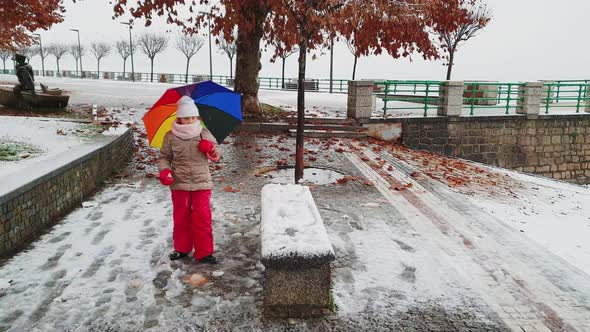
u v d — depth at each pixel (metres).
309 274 3.89
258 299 4.22
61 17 18.67
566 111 20.27
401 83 16.08
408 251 5.52
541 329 3.90
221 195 7.85
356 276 4.77
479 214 7.30
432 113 19.09
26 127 10.46
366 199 7.89
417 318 4.00
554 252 6.17
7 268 4.73
